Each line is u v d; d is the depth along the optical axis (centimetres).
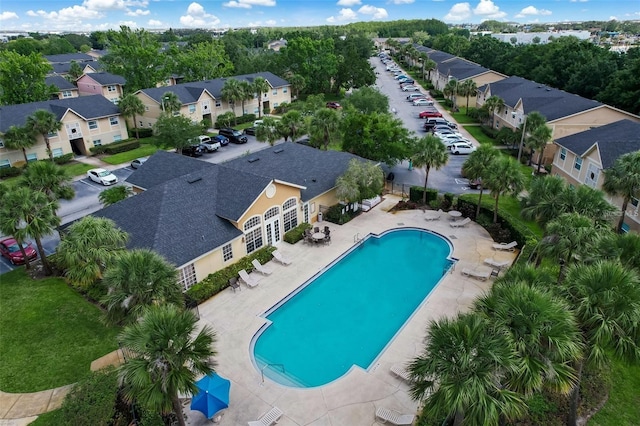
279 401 1784
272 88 8181
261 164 3600
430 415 1276
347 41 12538
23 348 2102
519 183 3066
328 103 8369
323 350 2150
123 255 1802
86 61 11231
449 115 7731
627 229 3120
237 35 19762
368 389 1842
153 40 8225
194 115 6906
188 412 1714
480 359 1211
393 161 4234
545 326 1244
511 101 5941
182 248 2481
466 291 2548
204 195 2894
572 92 7606
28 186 2834
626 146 3350
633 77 6041
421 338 2155
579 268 1528
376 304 2527
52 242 3259
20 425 1678
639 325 1300
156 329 1330
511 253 2967
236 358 2038
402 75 12150
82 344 2125
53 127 4994
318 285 2714
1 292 2559
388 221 3531
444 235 3256
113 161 5297
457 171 4725
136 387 1332
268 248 2962
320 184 3506
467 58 13175
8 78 6125
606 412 1675
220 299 2498
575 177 3881
